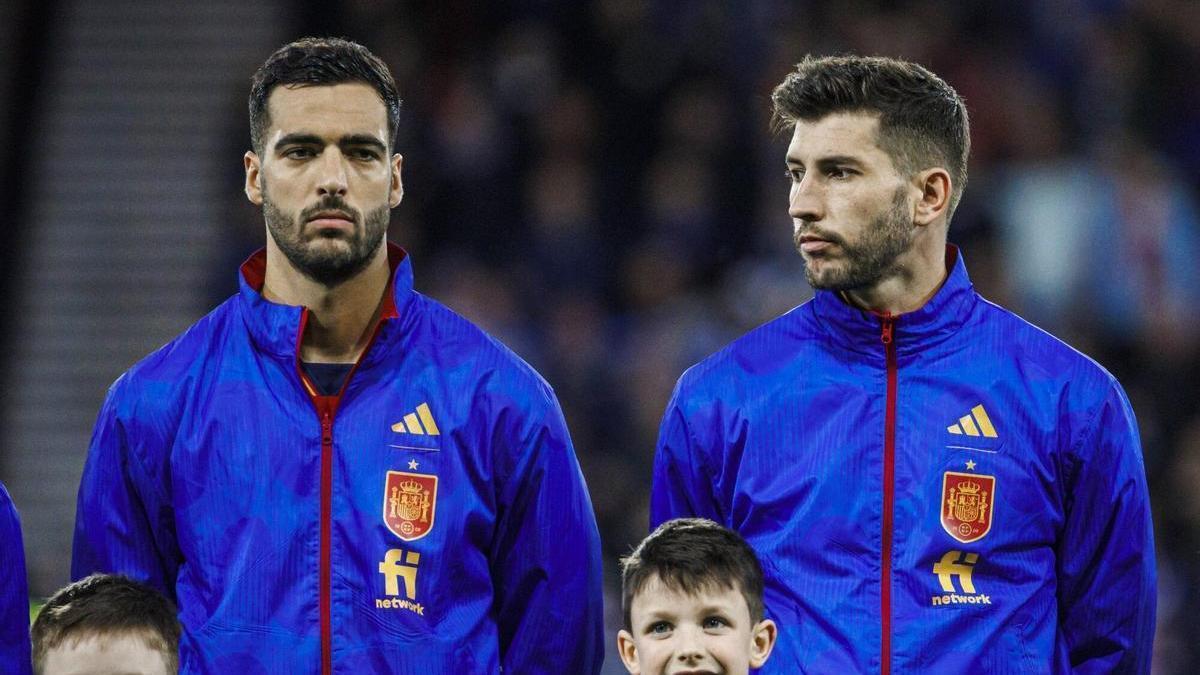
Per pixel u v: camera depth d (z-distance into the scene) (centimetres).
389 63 4384
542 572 1570
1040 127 4166
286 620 1509
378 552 1520
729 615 1520
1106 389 1576
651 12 4300
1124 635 1586
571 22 4362
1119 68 4328
